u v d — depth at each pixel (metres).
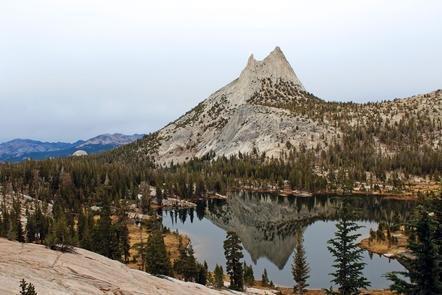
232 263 77.00
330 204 186.25
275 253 116.00
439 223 31.39
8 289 32.09
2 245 47.19
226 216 174.38
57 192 187.50
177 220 168.88
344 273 40.69
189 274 76.94
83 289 38.28
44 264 42.50
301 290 78.38
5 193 173.50
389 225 125.00
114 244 86.00
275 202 199.62
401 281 30.62
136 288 43.38
